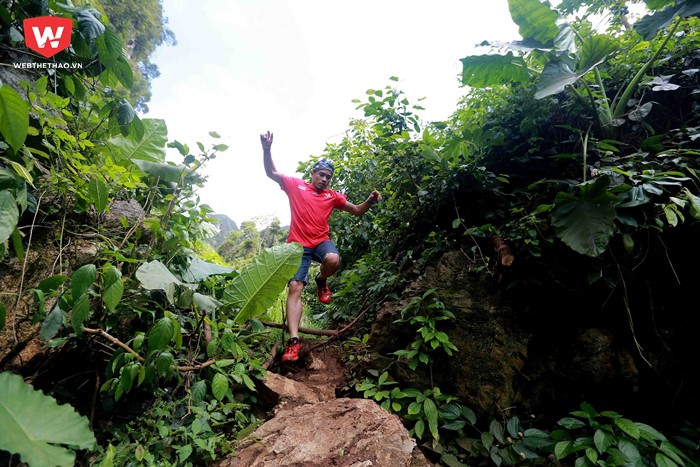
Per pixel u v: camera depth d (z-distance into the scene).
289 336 2.74
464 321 2.49
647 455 1.68
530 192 2.78
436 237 3.20
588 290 2.26
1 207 1.33
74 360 1.96
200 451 1.67
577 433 2.02
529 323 2.42
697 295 2.06
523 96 2.94
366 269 3.87
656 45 2.73
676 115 2.69
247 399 2.25
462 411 2.13
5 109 1.35
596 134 2.77
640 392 2.16
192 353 2.23
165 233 2.36
